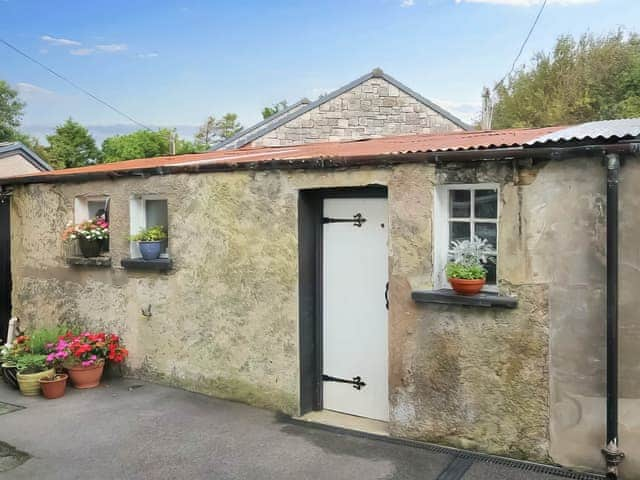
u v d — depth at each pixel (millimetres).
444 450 4645
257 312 5844
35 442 5148
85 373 6629
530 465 4305
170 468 4574
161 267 6516
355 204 5488
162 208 6930
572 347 4180
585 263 4113
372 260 5418
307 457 4672
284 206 5582
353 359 5582
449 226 4848
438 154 4539
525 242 4305
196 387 6367
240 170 5852
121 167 7410
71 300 7547
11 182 8008
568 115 24094
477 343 4531
